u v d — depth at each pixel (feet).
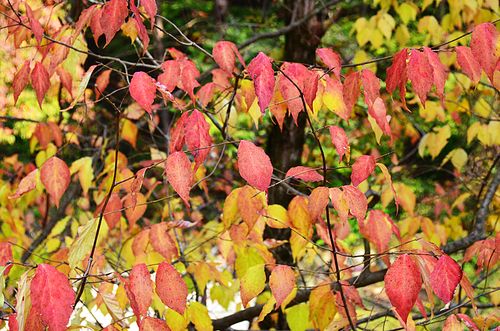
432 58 3.58
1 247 4.32
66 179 4.90
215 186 13.67
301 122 10.75
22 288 3.34
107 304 4.27
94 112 10.95
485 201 8.11
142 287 3.55
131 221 6.11
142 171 3.65
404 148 17.01
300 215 5.05
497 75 3.77
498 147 10.14
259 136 14.05
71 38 5.10
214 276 6.07
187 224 5.17
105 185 6.85
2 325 4.29
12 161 10.30
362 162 3.99
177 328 5.14
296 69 4.09
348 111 4.06
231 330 7.84
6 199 8.62
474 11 8.74
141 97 3.75
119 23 3.85
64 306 3.15
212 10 21.85
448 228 9.22
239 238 5.72
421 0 15.15
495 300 6.24
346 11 15.03
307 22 10.84
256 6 19.45
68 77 5.71
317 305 5.17
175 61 4.52
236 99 5.88
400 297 3.28
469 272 10.84
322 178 4.57
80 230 4.15
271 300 4.60
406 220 8.26
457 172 10.30
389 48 14.92
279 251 9.78
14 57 10.80
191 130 3.56
